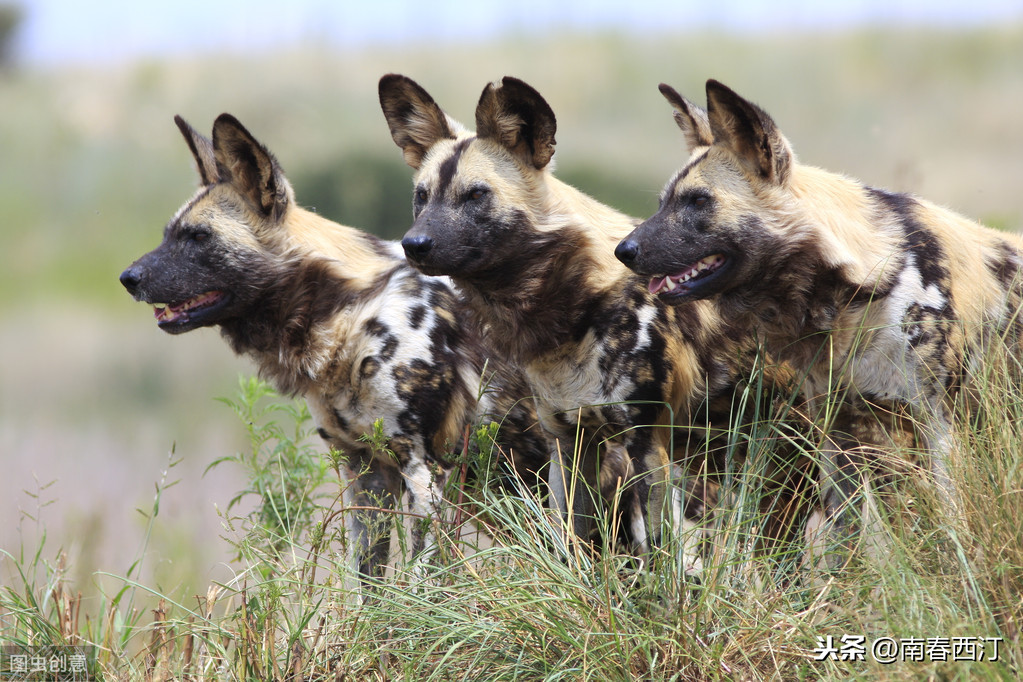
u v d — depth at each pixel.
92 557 20.92
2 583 19.20
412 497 17.67
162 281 18.25
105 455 34.31
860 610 12.79
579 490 17.11
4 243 60.78
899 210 15.65
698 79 73.81
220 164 18.66
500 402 18.41
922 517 13.68
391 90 17.86
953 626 11.87
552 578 13.33
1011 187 48.41
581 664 12.80
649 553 14.28
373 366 17.81
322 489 21.67
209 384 44.16
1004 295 15.77
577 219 16.55
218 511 15.86
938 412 14.84
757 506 14.66
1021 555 12.47
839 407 14.93
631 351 16.20
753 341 16.19
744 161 15.20
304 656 14.12
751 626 12.90
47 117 75.75
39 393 42.25
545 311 16.44
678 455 17.58
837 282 14.88
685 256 15.12
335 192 51.44
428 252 16.19
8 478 30.64
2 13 93.56
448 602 13.45
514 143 16.72
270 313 18.50
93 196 66.31
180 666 14.69
